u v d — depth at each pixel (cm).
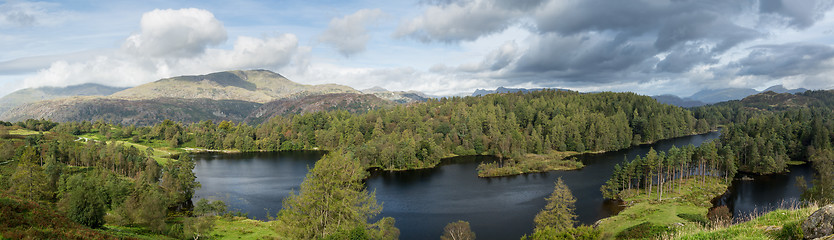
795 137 19575
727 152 13800
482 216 10544
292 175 17662
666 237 3173
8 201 5453
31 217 5362
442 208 11450
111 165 15800
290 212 5209
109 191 9919
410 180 16288
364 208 5384
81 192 7000
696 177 14362
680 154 12875
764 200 11438
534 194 12925
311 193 5047
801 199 9862
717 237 2375
